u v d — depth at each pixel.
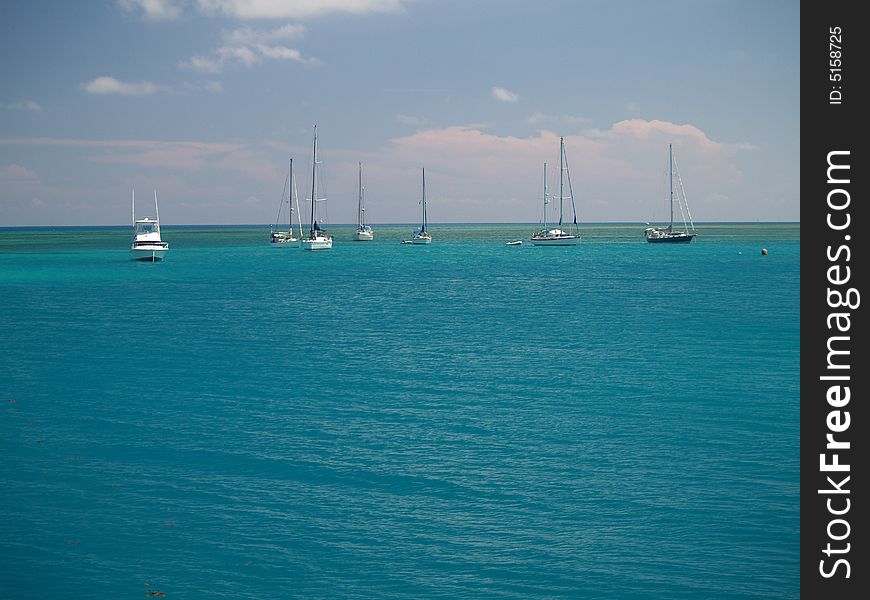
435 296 67.88
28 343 42.47
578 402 28.50
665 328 46.84
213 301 63.91
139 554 16.77
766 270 96.19
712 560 16.41
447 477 20.89
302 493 19.92
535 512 18.66
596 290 72.00
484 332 45.97
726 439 23.77
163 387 31.50
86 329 47.75
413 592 15.31
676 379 32.12
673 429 24.88
